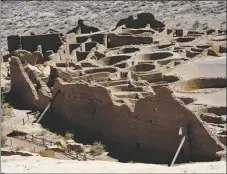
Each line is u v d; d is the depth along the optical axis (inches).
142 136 2127.2
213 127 2102.6
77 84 2529.5
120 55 3695.9
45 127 2618.1
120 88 2691.9
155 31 4660.4
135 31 4717.0
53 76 3070.9
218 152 1850.4
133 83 2731.3
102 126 2379.4
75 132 2497.5
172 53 3661.4
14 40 4645.7
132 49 4023.1
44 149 2151.8
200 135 1904.5
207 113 2287.2
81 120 2532.0
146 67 3351.4
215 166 1045.2
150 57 3700.8
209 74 3083.2
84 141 2370.8
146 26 4945.9
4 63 3853.3
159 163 1973.4
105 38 4522.6
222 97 2623.0
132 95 2532.0
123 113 2215.8
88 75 2955.2
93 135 2420.0
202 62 3277.6
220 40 4170.8
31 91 2970.0
